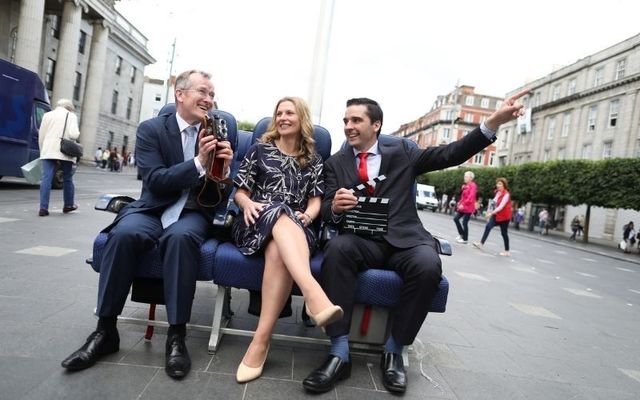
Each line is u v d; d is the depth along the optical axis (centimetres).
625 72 3139
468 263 780
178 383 197
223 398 188
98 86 3072
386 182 270
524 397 230
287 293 222
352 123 269
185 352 214
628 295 696
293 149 270
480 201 3994
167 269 217
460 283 563
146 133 253
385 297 233
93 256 228
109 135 3881
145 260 226
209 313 303
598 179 2269
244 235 234
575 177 2441
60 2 2600
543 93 4172
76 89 3291
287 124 262
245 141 329
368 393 212
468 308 428
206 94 259
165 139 254
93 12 2902
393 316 235
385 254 248
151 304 244
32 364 199
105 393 181
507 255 1026
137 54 4144
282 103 267
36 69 2139
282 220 227
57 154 655
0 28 2356
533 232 2919
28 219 609
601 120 3306
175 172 234
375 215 247
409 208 268
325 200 265
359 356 260
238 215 255
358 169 274
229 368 220
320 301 201
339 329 223
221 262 228
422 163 277
